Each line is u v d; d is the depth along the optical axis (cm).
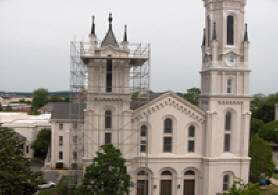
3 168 6112
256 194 6016
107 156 6519
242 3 7662
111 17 7319
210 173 7562
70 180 8412
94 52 7138
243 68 7638
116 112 7281
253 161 9419
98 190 6462
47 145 12794
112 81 7244
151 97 8625
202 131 7681
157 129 7538
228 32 7644
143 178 7625
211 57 7600
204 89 7888
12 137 6925
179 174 7631
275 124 14875
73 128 10331
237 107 7688
